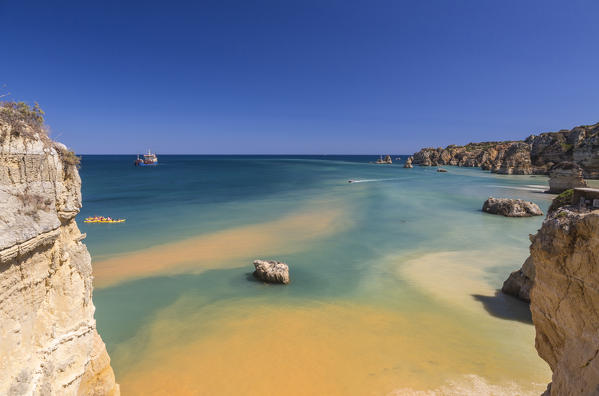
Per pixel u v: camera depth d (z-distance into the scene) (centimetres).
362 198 6216
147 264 2592
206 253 2873
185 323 1733
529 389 1248
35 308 707
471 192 7112
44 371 709
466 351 1486
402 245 3170
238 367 1380
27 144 709
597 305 683
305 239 3347
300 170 15500
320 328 1678
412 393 1226
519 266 2586
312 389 1255
